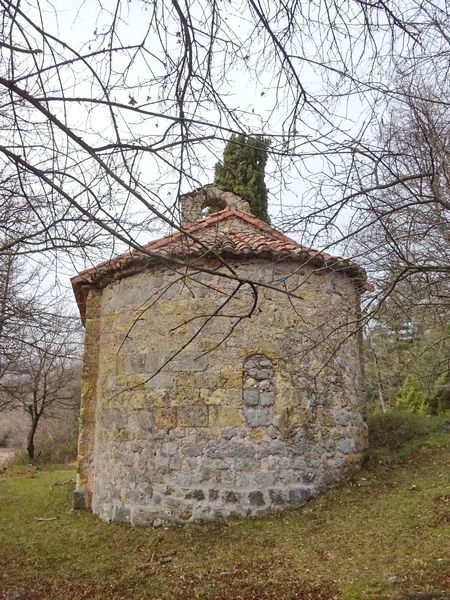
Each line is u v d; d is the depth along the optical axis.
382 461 9.06
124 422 8.18
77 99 2.44
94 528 7.79
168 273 8.12
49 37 2.46
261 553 6.23
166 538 6.99
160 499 7.54
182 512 7.39
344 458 8.28
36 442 21.81
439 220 4.62
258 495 7.38
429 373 7.54
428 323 6.87
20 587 5.98
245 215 9.43
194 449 7.55
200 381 7.72
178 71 2.87
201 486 7.43
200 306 7.89
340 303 7.91
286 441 7.66
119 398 8.35
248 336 7.80
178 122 2.69
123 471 8.02
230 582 5.54
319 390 8.09
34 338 8.08
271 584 5.36
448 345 7.62
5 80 2.29
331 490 7.86
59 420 23.52
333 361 8.38
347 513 7.07
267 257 7.89
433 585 4.88
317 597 5.00
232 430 7.56
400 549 5.80
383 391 16.11
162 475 7.61
